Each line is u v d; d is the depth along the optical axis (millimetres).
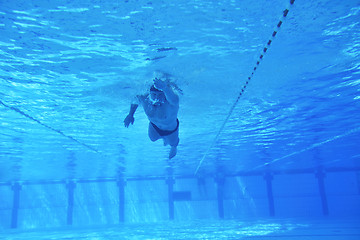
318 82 9273
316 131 15289
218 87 9031
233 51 7004
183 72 7836
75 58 6871
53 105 9797
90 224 30031
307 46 7074
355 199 31453
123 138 14594
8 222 29750
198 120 12359
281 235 13250
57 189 31141
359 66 8328
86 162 20719
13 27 5676
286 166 27141
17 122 11523
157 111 6484
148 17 5586
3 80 7852
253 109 11328
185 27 5961
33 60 6879
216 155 20281
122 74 7711
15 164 20453
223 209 30484
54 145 15539
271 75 8531
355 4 5555
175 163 22922
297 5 5504
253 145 17641
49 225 29969
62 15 5391
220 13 5598
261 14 5719
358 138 17406
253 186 31625
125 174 28062
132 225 24641
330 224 18828
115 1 5105
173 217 29969
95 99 9328
